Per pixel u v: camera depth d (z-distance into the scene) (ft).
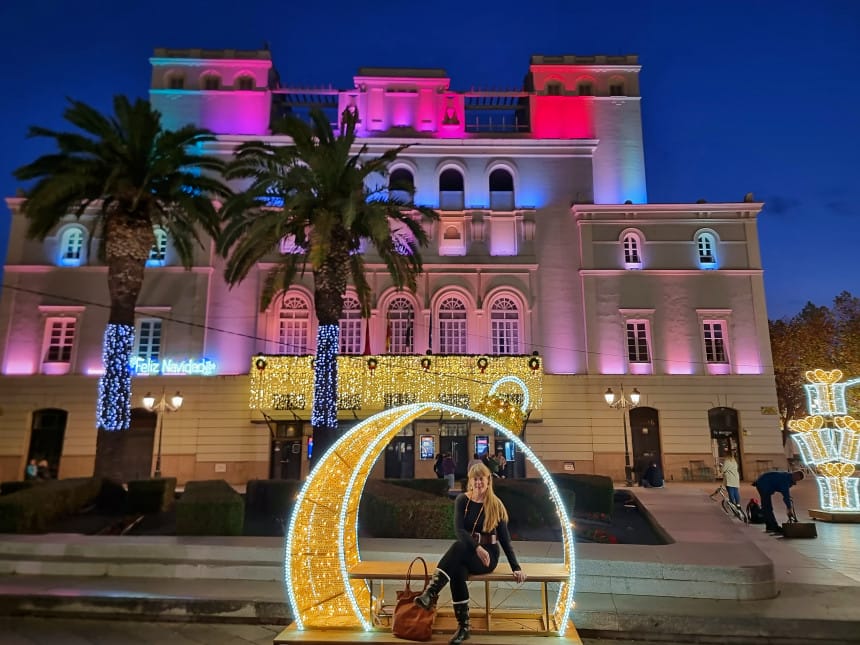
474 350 109.81
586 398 107.86
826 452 64.49
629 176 124.67
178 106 118.83
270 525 53.21
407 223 80.64
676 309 111.24
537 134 123.85
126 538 40.34
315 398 69.62
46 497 48.62
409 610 23.08
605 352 109.50
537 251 114.11
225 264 109.81
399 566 26.78
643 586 33.45
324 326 70.74
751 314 111.24
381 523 43.62
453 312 111.86
